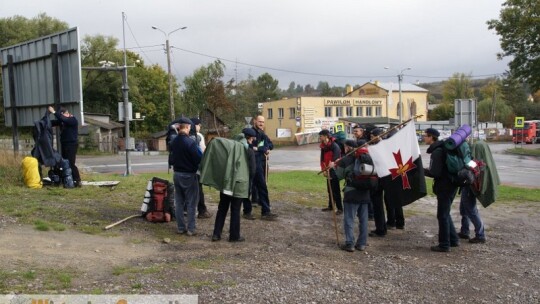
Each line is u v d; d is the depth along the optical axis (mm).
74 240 6691
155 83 68250
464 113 17844
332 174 9992
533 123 58844
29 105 13766
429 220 10195
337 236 7652
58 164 10844
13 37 52031
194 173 7555
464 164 7262
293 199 11852
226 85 66750
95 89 59906
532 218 10641
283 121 70438
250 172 7340
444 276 6148
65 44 12289
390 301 5176
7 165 11500
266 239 7660
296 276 5734
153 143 57719
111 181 12258
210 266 5914
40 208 8227
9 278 4922
